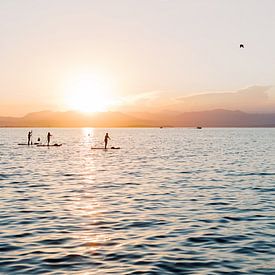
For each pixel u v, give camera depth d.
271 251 16.23
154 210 24.28
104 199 28.23
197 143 139.00
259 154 80.81
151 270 14.09
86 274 13.65
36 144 121.94
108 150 97.75
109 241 17.61
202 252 16.14
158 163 60.81
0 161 63.62
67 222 21.05
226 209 24.66
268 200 27.91
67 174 45.22
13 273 13.70
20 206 25.50
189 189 33.34
